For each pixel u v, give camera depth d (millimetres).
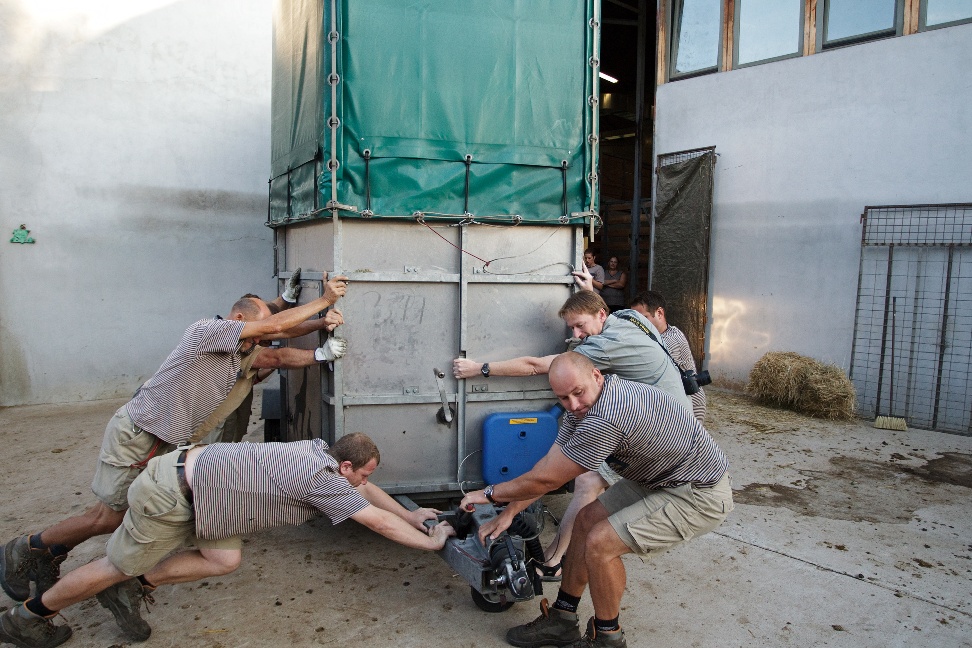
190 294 7391
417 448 3469
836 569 3453
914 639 2844
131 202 7055
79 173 6820
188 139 7258
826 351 6812
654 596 3176
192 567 2703
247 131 7543
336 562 3465
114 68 6879
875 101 6359
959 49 5848
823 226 6766
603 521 2561
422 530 2994
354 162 3236
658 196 8141
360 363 3336
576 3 3531
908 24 6133
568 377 2422
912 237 6191
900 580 3344
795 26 6910
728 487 2617
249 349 3061
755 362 7336
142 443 2906
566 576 2732
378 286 3334
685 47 7898
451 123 3363
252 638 2781
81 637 2789
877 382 6469
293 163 3895
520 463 3463
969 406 5961
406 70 3275
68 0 6641
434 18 3303
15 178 6586
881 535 3869
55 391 6875
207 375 2926
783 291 7098
